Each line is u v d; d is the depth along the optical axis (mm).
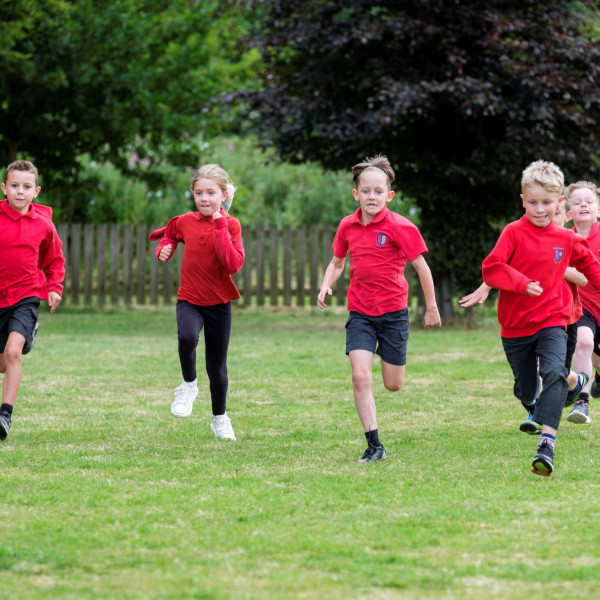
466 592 9844
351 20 40031
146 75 50844
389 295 16875
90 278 52656
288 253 51094
